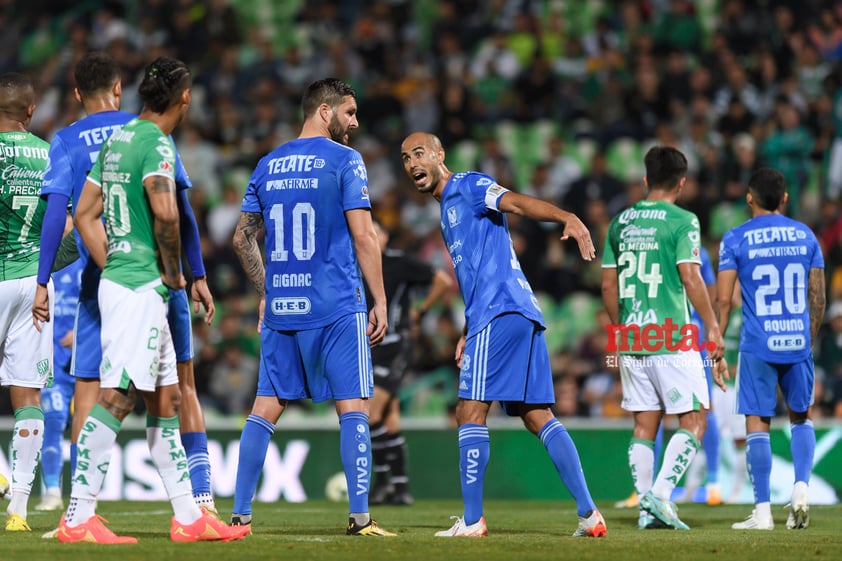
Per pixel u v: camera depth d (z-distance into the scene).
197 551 16.94
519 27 67.62
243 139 63.56
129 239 18.20
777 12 65.00
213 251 54.25
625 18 67.88
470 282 21.11
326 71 67.00
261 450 20.33
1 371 22.23
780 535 22.20
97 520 18.25
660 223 24.89
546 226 54.41
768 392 25.17
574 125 63.59
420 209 58.28
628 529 24.27
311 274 20.02
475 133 63.53
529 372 20.88
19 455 21.70
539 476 38.66
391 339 34.41
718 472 34.22
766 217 25.59
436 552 17.27
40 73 70.06
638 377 25.16
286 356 20.33
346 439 20.08
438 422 40.91
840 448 37.72
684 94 62.41
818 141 57.41
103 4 74.12
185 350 20.88
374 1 73.12
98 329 19.92
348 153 20.14
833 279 49.91
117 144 18.31
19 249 22.19
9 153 22.09
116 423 18.14
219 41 70.12
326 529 22.86
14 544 17.73
